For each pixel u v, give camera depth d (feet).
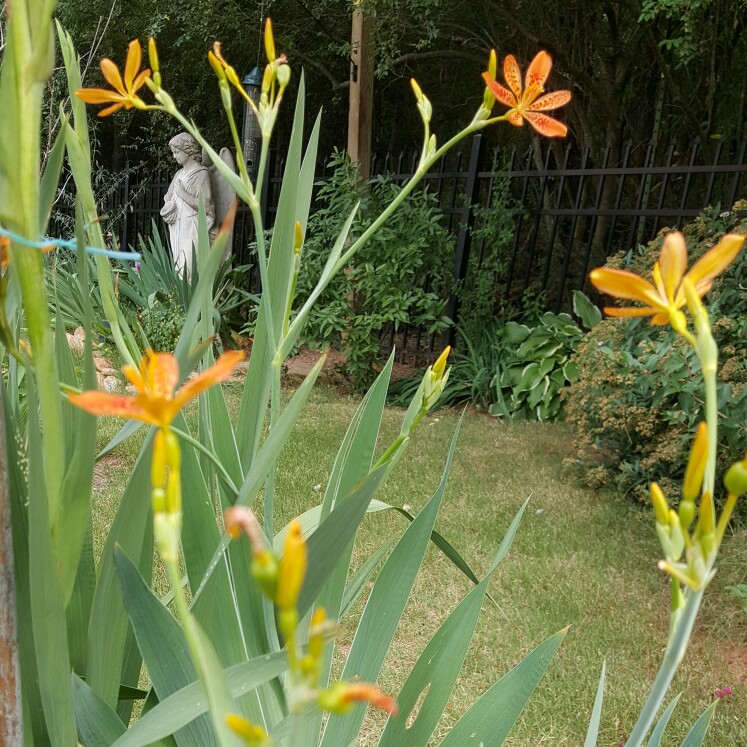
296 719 1.36
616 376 12.62
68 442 3.15
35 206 2.11
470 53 30.22
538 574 10.30
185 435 2.67
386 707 1.09
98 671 2.81
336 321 20.01
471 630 3.67
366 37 23.72
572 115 32.63
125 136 39.75
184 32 31.07
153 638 2.65
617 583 10.12
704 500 1.49
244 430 3.47
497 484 13.79
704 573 1.50
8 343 2.21
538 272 32.07
